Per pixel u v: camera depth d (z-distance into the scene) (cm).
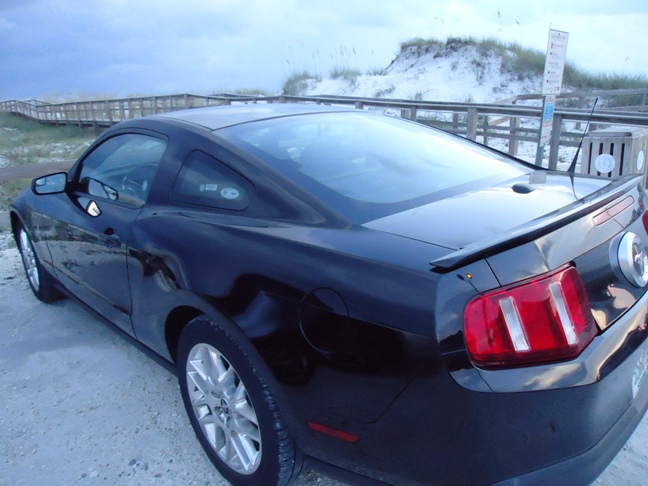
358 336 181
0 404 314
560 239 179
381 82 2175
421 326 168
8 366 353
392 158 269
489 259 169
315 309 192
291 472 218
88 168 346
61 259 366
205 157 261
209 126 278
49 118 2809
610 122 720
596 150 596
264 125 281
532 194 236
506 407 162
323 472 209
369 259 187
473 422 163
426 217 211
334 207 220
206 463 263
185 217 253
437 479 175
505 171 282
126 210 294
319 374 192
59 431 289
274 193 231
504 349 163
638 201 234
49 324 408
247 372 217
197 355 247
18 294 469
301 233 212
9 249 609
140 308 281
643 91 1333
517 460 167
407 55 2314
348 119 311
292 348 198
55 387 328
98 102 2322
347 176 244
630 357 188
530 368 164
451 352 164
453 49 2178
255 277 211
